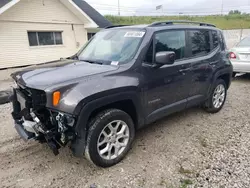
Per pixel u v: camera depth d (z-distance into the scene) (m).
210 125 4.15
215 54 4.43
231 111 4.88
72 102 2.41
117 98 2.76
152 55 3.26
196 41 4.07
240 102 5.50
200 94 4.22
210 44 4.39
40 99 2.60
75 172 2.80
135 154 3.18
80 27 14.70
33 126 2.63
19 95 3.04
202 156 3.12
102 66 3.06
